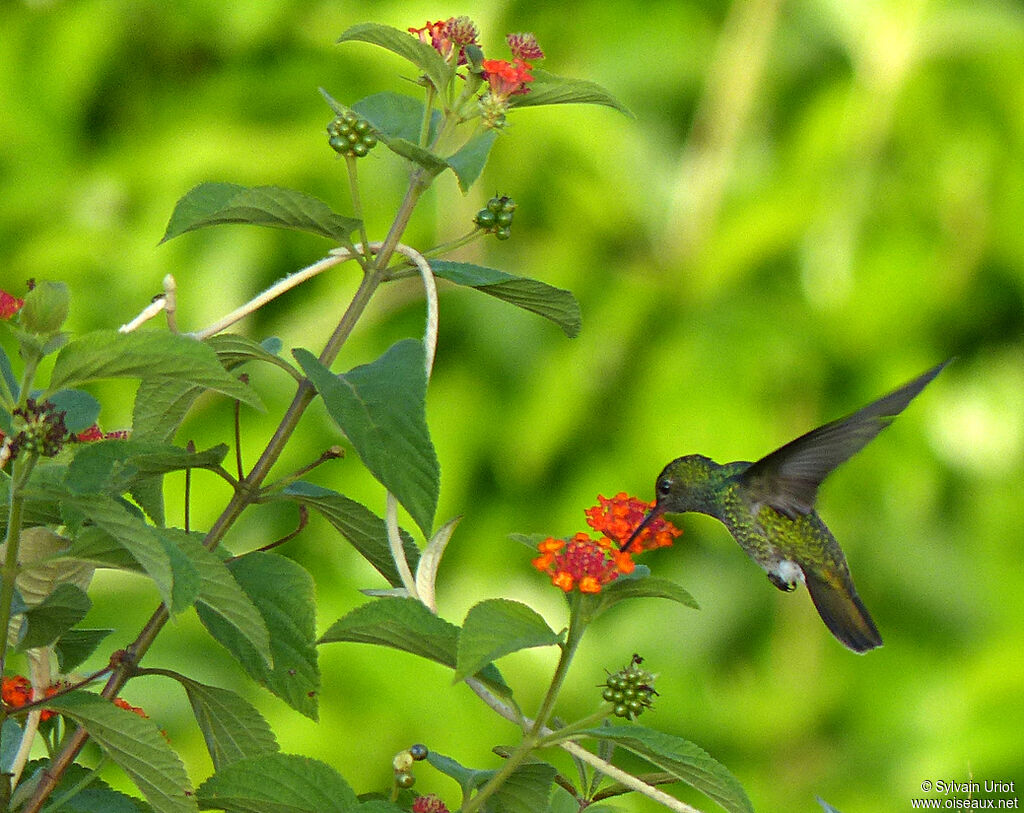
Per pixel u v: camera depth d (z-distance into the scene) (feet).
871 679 34.37
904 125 33.94
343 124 13.99
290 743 31.99
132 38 35.06
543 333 33.12
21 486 11.43
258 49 34.78
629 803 32.76
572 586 12.51
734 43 33.78
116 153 34.50
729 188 33.96
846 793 33.83
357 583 33.19
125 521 11.13
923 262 34.09
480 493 33.88
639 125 34.17
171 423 14.60
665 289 33.35
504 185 33.63
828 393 34.58
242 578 13.66
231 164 33.04
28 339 11.34
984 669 33.24
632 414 33.40
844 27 33.99
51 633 13.16
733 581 34.37
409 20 33.73
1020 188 33.91
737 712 34.01
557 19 34.47
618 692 12.91
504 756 13.57
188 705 30.73
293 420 13.93
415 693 32.32
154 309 14.19
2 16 35.63
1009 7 34.35
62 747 13.64
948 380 35.09
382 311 33.04
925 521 35.12
